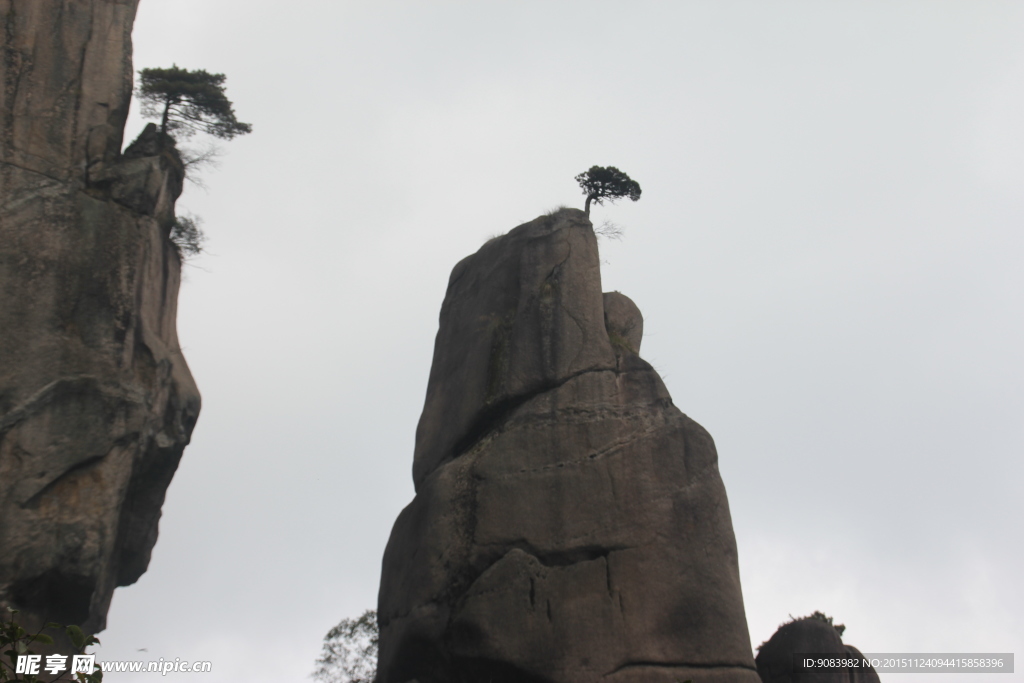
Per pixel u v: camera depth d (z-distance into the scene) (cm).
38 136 3972
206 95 4616
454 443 3356
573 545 2911
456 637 2866
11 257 3669
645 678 2688
